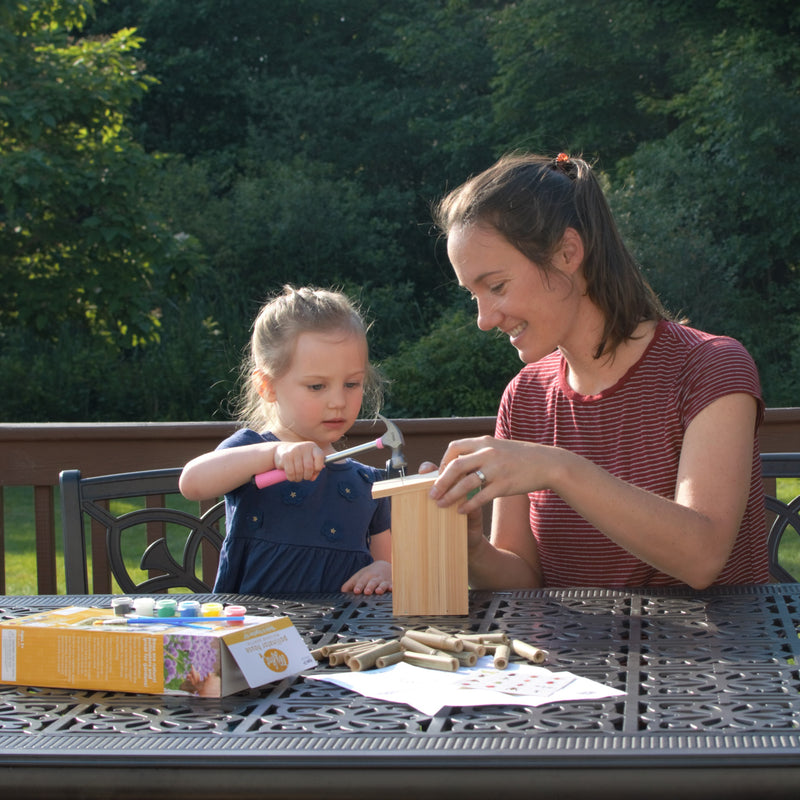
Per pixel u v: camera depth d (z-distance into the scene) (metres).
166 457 2.82
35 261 11.19
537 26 16.20
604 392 1.78
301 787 0.87
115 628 1.12
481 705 1.00
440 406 11.67
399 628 1.38
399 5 19.72
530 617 1.40
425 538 1.46
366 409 2.83
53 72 10.28
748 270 14.16
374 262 16.23
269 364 2.06
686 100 14.84
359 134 18.47
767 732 0.91
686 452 1.61
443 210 1.81
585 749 0.87
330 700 1.04
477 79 18.47
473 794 0.85
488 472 1.42
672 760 0.85
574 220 1.69
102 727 0.98
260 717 0.99
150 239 10.84
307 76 19.17
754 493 1.75
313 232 16.05
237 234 15.83
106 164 10.60
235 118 19.30
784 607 1.42
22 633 1.12
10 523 7.11
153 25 19.16
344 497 2.02
